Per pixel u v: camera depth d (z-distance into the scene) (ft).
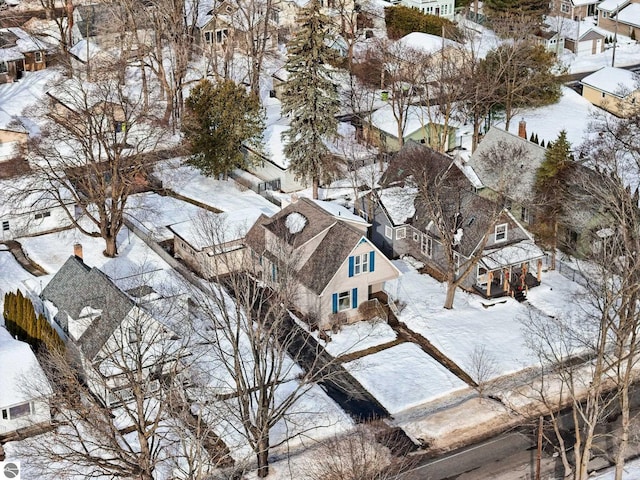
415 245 252.83
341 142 312.50
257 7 365.20
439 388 205.36
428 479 180.04
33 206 256.11
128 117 280.10
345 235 223.30
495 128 278.87
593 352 213.25
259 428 169.68
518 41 341.41
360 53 367.45
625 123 293.64
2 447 184.44
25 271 245.65
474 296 236.63
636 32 419.13
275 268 230.07
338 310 224.74
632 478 178.50
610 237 224.33
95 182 250.57
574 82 375.86
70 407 172.86
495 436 191.72
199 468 153.69
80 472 173.99
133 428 188.65
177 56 322.55
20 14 410.11
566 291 237.86
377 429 192.75
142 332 180.04
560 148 251.80
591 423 165.17
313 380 206.80
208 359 206.18
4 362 192.54
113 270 242.78
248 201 281.74
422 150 264.31
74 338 201.67
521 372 209.56
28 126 322.14
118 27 366.63
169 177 291.79
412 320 228.02
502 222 234.99
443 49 324.60
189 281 235.40
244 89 291.79
